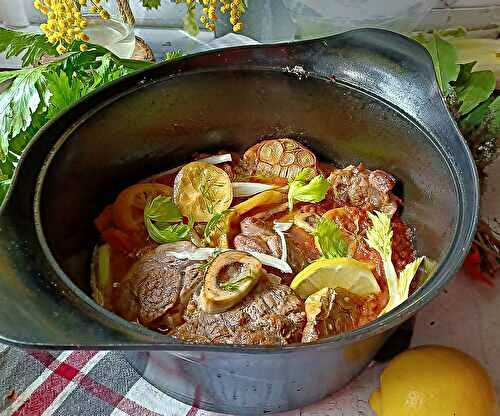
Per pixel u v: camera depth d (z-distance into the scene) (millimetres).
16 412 433
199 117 524
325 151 548
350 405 441
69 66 548
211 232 494
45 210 405
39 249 362
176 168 545
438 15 679
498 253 512
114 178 508
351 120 509
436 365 403
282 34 697
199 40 712
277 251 481
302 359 355
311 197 512
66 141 436
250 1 672
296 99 516
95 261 490
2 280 329
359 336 321
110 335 310
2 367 454
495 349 472
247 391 406
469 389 393
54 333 307
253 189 530
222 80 502
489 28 687
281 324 417
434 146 448
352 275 457
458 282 510
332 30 660
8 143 518
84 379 451
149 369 424
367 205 516
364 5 629
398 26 655
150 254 482
